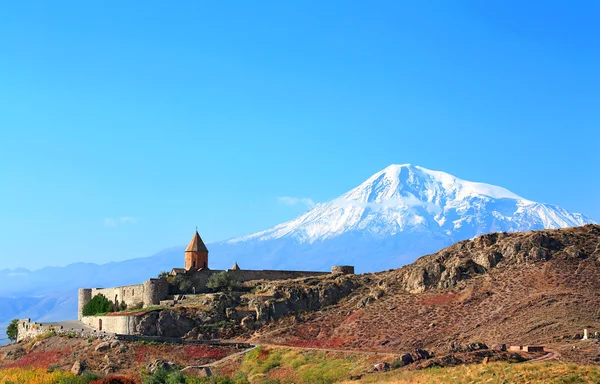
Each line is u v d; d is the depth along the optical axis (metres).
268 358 182.62
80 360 184.62
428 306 199.62
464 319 188.38
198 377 164.88
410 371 143.50
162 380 161.88
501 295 194.62
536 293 190.75
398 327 192.62
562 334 165.12
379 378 143.25
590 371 127.75
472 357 147.00
